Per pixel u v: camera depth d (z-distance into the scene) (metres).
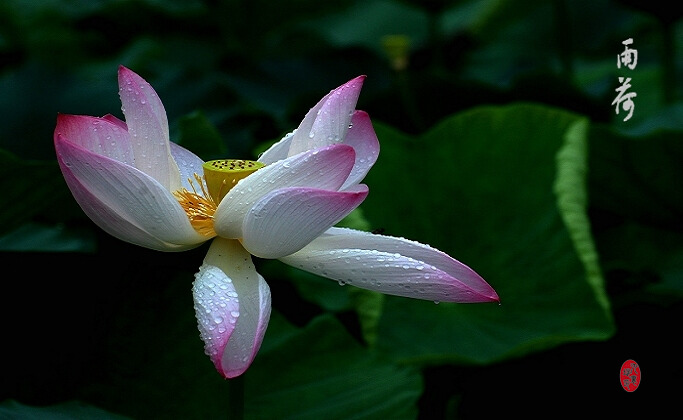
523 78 1.86
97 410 1.19
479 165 1.52
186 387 1.27
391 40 1.82
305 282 1.46
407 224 1.51
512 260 1.48
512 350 1.36
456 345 1.41
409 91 1.86
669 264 1.64
